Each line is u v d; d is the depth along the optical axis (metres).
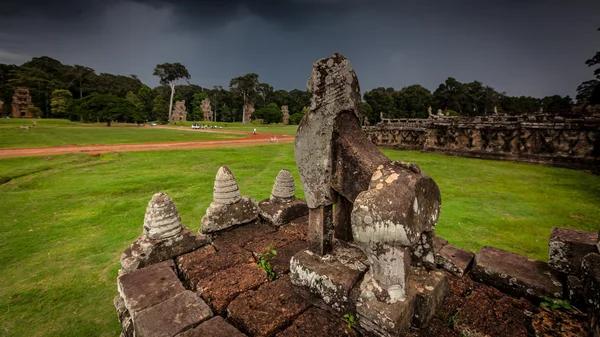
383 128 27.92
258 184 12.01
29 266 5.76
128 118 57.81
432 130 22.86
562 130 15.84
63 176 13.77
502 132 18.47
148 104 81.06
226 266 3.87
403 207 2.42
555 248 3.48
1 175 13.30
